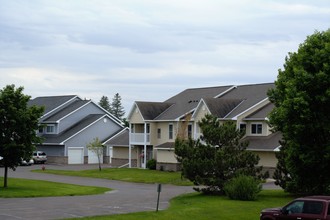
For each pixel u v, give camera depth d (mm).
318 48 24609
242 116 51531
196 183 32625
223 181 32094
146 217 22672
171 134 59594
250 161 32188
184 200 30203
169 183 45812
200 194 33281
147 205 27781
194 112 55094
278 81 28156
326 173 24984
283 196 31500
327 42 24453
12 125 34094
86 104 80625
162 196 33562
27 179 45062
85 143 76562
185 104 62156
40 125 36250
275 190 35594
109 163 78000
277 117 25766
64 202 28844
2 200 29125
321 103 23453
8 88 34750
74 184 42625
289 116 24125
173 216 23125
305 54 24531
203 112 54094
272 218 19312
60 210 24969
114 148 69500
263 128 50031
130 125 64188
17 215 22922
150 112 62312
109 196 33469
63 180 47031
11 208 25438
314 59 24109
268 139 48500
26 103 35688
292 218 18594
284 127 24750
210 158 32781
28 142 35281
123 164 67812
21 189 34969
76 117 79438
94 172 56875
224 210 25156
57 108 80750
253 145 48031
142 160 64250
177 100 65375
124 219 21984
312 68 24453
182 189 39938
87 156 76688
